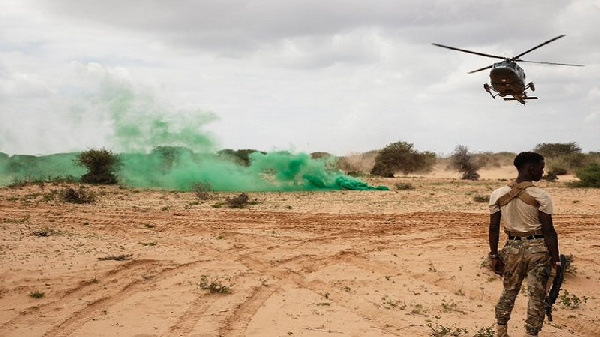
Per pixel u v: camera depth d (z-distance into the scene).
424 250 11.95
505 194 6.09
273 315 7.55
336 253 11.73
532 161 6.06
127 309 7.73
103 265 9.98
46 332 6.76
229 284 9.13
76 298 8.20
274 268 10.49
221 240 13.31
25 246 11.49
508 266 6.10
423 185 36.53
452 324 7.13
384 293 8.72
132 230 14.73
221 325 7.05
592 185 32.38
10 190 25.53
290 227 15.34
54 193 23.98
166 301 8.12
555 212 18.81
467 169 51.50
